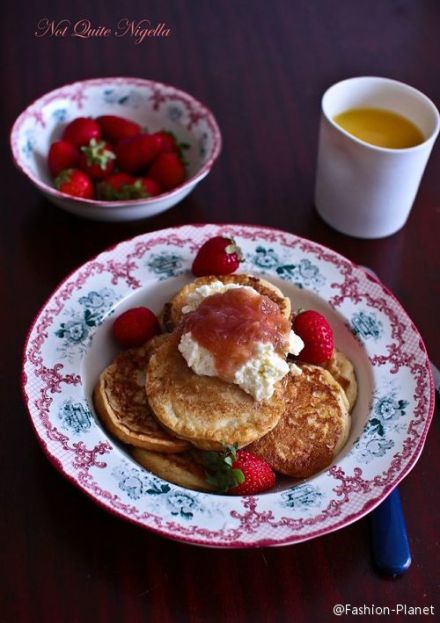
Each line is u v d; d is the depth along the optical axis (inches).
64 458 18.6
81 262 23.9
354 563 18.5
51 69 29.3
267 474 19.1
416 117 24.5
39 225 24.7
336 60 30.5
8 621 17.4
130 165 25.7
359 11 32.7
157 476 19.1
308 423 19.9
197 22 31.5
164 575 18.1
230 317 19.6
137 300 22.3
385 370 20.9
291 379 20.6
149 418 19.9
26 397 19.5
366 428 19.7
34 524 18.7
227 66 29.9
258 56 30.4
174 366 19.9
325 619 17.7
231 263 22.2
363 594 18.1
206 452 19.2
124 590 17.9
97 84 26.7
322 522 17.9
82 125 26.0
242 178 26.3
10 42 30.1
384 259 24.5
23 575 18.0
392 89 24.5
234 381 19.4
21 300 22.8
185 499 18.2
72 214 25.0
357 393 21.1
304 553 18.6
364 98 24.8
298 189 26.2
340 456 19.5
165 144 26.1
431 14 32.9
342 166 23.5
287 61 30.3
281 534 17.6
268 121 28.1
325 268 22.7
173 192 23.5
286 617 17.7
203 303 20.1
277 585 18.1
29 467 19.6
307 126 28.0
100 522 18.8
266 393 19.2
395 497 19.2
